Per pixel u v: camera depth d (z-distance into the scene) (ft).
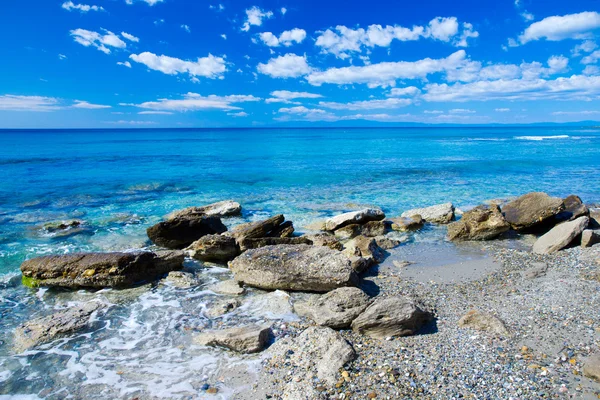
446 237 51.29
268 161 151.23
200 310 30.09
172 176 108.58
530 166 130.93
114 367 22.59
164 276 36.78
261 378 21.01
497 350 22.61
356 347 23.70
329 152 197.36
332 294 28.99
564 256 40.34
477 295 31.91
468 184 94.73
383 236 49.42
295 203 73.46
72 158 161.48
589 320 25.50
